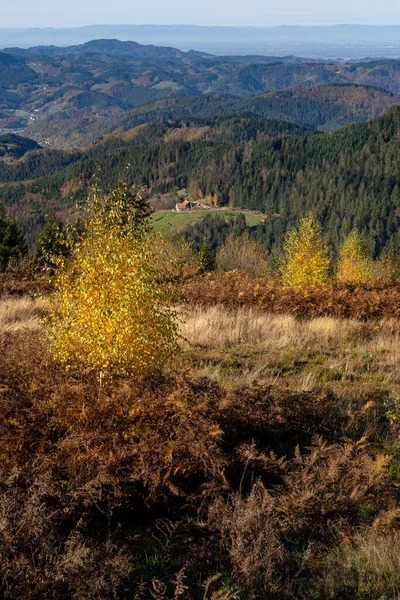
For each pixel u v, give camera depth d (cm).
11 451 478
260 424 608
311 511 451
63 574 332
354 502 472
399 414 659
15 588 321
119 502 436
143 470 460
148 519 461
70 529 402
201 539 421
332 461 524
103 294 597
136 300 606
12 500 382
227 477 514
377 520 454
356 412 668
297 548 430
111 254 610
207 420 553
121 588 352
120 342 595
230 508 439
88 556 349
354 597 373
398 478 546
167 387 618
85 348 631
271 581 382
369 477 503
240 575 381
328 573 395
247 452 521
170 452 480
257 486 479
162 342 667
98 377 624
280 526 439
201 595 365
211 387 641
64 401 554
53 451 486
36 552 351
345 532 446
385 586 379
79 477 439
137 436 510
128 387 578
